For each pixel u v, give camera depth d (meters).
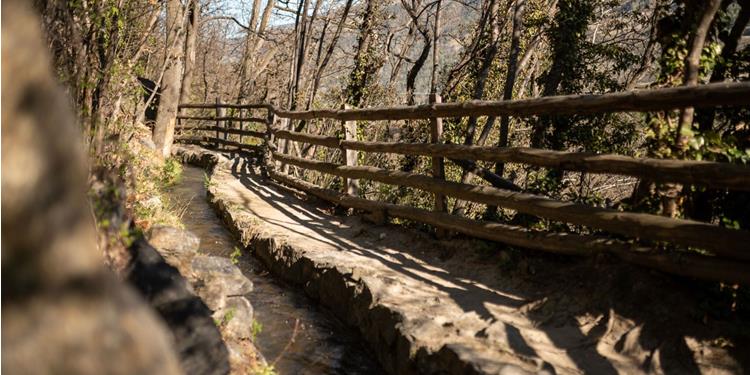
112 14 5.57
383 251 6.64
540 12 13.41
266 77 30.19
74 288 1.05
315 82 18.45
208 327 3.26
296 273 6.39
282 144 12.82
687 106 4.41
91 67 4.80
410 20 21.05
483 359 3.74
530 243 5.45
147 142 13.32
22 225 1.02
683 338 4.00
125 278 3.05
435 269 5.93
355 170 8.32
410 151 7.21
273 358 4.71
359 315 5.18
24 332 1.00
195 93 36.25
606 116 9.13
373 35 17.89
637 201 5.10
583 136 8.88
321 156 13.26
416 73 18.42
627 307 4.36
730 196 4.95
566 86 11.75
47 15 3.77
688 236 4.25
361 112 8.23
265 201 9.85
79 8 5.00
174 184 12.05
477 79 14.04
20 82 1.06
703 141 4.71
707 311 4.12
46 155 1.07
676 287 4.36
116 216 3.18
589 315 4.44
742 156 4.65
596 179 12.04
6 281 1.00
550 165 5.38
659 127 4.89
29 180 1.04
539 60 16.92
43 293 1.02
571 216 5.12
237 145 16.66
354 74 17.48
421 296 5.06
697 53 5.18
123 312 1.13
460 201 9.96
